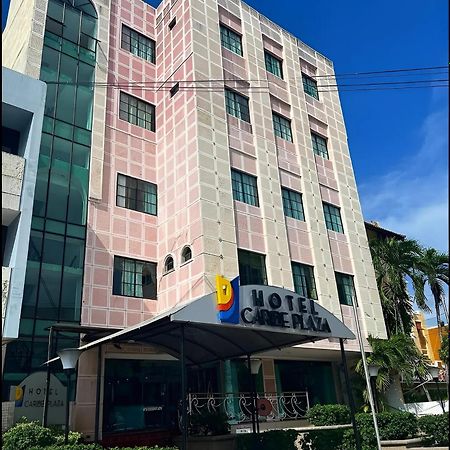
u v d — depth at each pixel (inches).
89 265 732.7
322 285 919.7
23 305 642.8
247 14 1077.8
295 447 560.7
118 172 838.5
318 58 1247.5
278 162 967.0
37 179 726.5
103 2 957.2
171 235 810.8
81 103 836.0
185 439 393.7
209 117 860.6
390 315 1101.7
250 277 794.8
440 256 1146.7
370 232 1286.9
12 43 943.7
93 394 659.4
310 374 930.7
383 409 896.9
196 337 559.2
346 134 1213.7
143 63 983.6
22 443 475.2
